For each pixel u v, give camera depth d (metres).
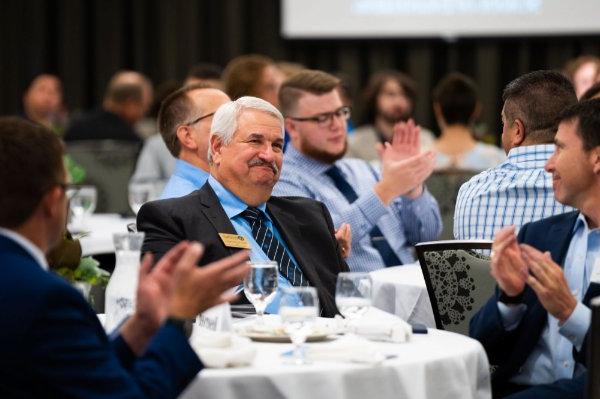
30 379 4.76
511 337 7.34
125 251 6.48
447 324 8.26
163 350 5.25
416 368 6.05
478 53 25.61
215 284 5.38
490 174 9.25
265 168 8.31
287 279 8.29
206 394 5.69
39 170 5.04
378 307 9.59
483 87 25.67
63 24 26.67
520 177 8.99
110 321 6.43
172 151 10.12
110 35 26.67
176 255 5.19
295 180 11.33
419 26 25.47
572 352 7.07
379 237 11.48
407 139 11.11
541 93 8.98
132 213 15.06
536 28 25.16
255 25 26.30
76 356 4.82
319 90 11.39
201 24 26.53
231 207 8.36
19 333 4.76
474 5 25.30
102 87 26.75
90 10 26.73
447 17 25.41
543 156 8.98
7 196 5.00
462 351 6.39
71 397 4.79
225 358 5.81
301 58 26.12
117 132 21.39
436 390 6.17
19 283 4.84
